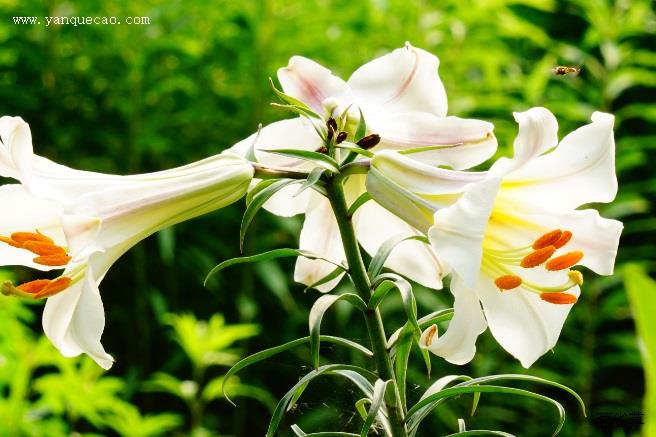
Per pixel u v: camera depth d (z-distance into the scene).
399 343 0.99
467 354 0.95
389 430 1.00
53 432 1.61
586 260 1.00
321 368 0.97
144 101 2.29
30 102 2.25
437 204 0.97
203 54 2.30
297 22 2.17
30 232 0.99
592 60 2.22
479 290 0.99
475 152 1.03
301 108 0.99
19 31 2.25
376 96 1.05
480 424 2.18
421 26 2.23
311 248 1.07
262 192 0.97
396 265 1.06
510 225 1.01
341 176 0.99
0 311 1.50
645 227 2.21
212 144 2.32
